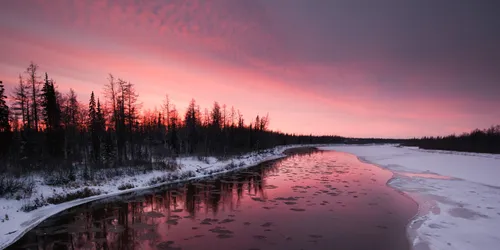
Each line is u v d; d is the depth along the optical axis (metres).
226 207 16.66
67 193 17.77
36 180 18.48
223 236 11.97
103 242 11.27
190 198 18.89
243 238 11.72
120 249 10.58
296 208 16.41
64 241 11.35
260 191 21.23
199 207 16.62
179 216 14.83
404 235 11.80
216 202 17.84
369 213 15.23
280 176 28.66
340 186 23.12
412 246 10.35
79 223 13.58
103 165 24.84
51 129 27.88
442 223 12.73
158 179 24.38
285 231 12.55
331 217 14.59
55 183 18.67
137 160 28.08
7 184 15.95
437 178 25.31
